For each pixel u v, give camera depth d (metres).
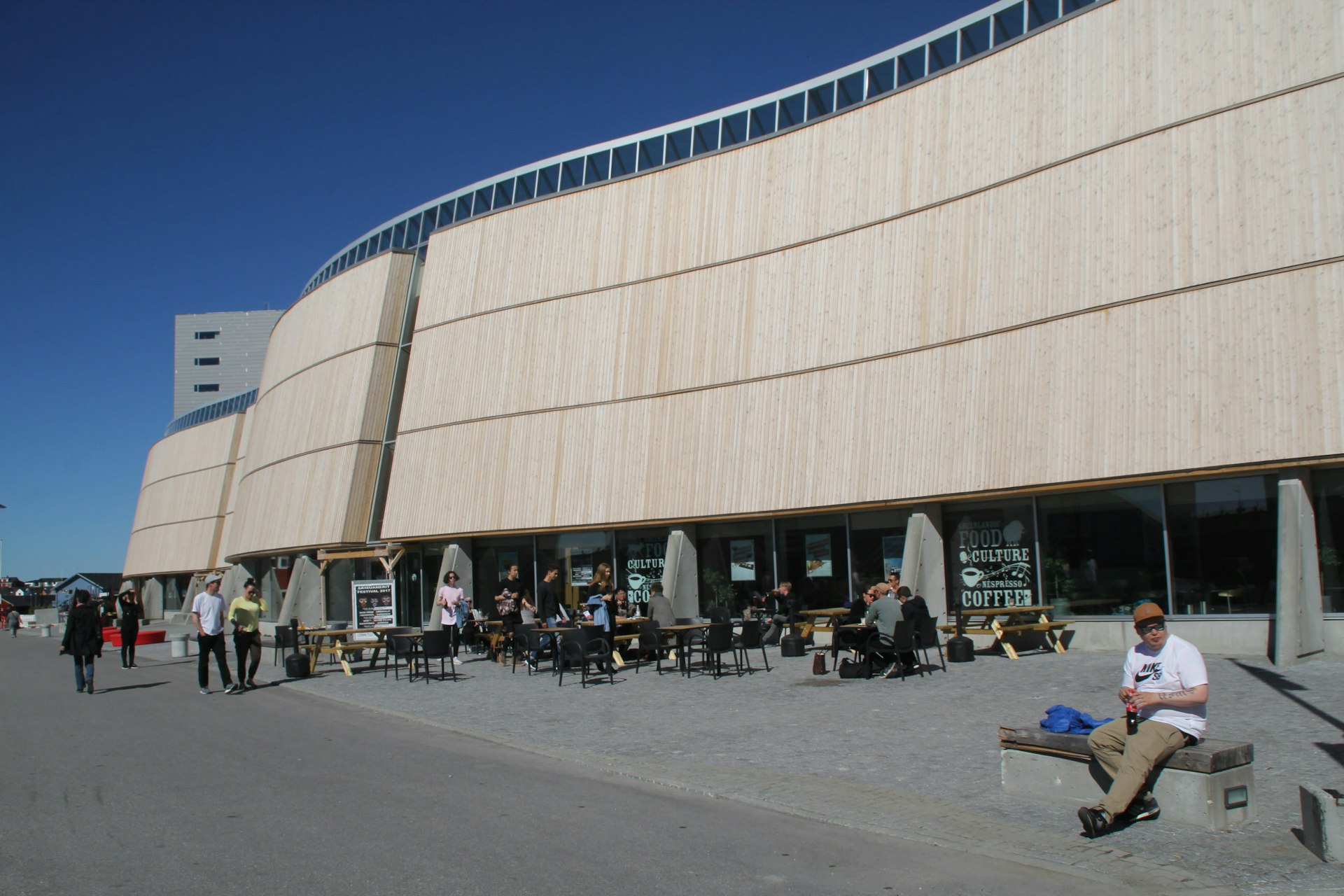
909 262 21.78
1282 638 15.29
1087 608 18.89
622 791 9.05
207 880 6.36
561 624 19.80
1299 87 16.58
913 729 11.60
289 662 20.80
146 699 17.72
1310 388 15.90
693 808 8.33
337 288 37.44
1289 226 16.44
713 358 24.95
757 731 12.06
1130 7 18.89
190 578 62.34
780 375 23.59
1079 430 18.56
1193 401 17.19
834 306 22.94
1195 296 17.38
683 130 28.80
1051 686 14.17
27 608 90.62
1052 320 19.23
